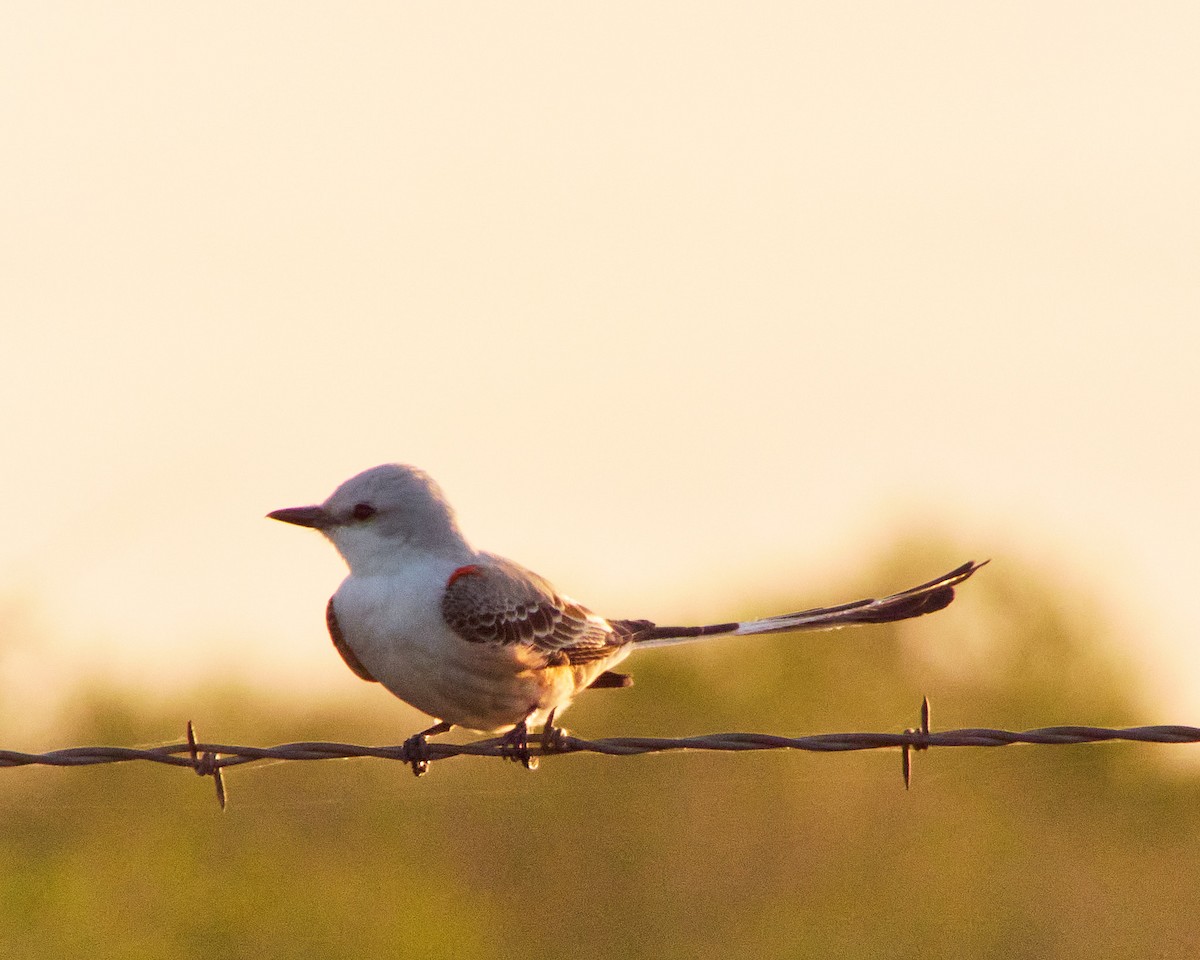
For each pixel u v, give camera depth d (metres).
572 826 16.39
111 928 14.60
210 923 14.64
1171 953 15.63
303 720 18.05
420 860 15.98
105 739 17.05
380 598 9.35
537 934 15.56
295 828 16.33
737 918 15.55
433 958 14.45
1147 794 17.33
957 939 15.32
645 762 16.95
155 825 15.86
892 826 16.50
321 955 14.46
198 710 17.95
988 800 16.95
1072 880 16.16
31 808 16.28
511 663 9.38
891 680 18.80
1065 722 18.28
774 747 8.41
